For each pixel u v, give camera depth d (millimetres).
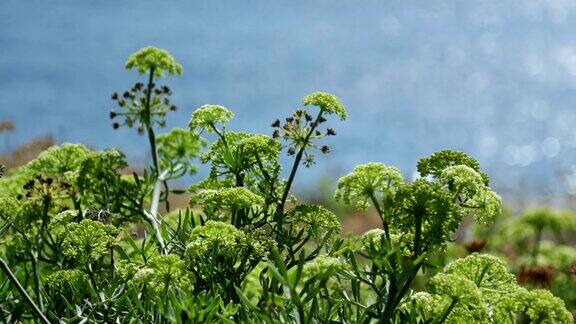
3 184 7309
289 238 5766
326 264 4555
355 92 126438
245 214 5820
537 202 16016
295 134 5910
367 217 15641
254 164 6191
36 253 6004
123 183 6938
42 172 7285
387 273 4680
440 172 5055
